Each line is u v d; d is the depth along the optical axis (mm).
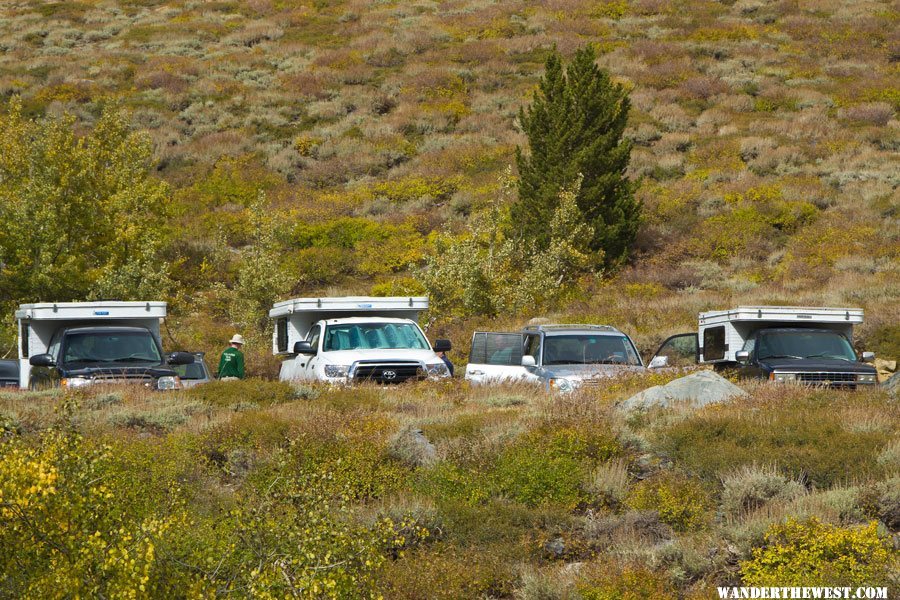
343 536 13125
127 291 49719
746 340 36281
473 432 23797
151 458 19500
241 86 111750
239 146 95000
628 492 19688
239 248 74938
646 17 134375
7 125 55156
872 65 113438
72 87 107688
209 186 85500
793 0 138875
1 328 47000
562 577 15664
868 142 89438
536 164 70562
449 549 16781
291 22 140250
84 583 11750
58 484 12227
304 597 12164
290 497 13812
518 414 26000
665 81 108375
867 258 63250
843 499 17609
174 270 66812
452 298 55031
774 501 18016
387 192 84312
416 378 34531
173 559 12508
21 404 27609
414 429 24109
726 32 125062
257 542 12930
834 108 100250
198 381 34938
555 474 19734
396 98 108188
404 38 128250
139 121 101125
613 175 67750
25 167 53156
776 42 123625
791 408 25828
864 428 22562
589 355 34938
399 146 94500
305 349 36750
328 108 105188
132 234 52375
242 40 132750
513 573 16078
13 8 148875
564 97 70188
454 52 121688
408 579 15023
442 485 19984
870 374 33000
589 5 137875
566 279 62156
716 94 105000
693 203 78125
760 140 88938
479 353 38438
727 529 16641
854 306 51094
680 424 23125
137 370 33156
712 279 65062
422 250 72062
